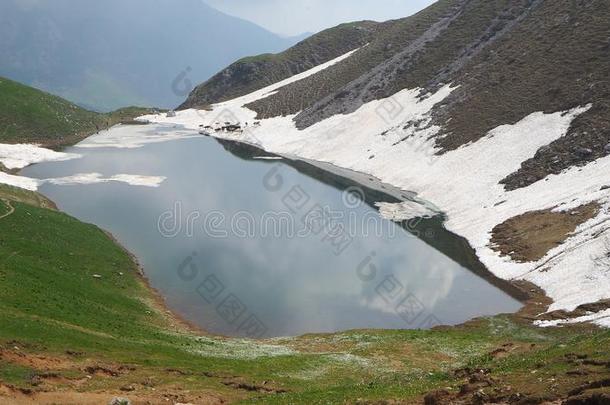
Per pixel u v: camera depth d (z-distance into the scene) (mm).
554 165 74500
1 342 26328
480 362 28891
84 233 58969
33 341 27828
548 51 103125
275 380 30891
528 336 41438
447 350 39312
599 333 27672
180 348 35250
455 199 80688
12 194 69250
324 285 54219
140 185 92688
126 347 32031
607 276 47562
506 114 94000
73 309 36469
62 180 93688
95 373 26719
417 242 67562
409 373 31594
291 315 47500
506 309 48812
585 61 91562
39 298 35531
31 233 51531
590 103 81188
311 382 31656
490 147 88000
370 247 65562
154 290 51094
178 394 25688
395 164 101875
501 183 78000
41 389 22906
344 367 35219
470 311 48875
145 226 70312
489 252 61688
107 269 51469
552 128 82250
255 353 37250
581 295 46719
